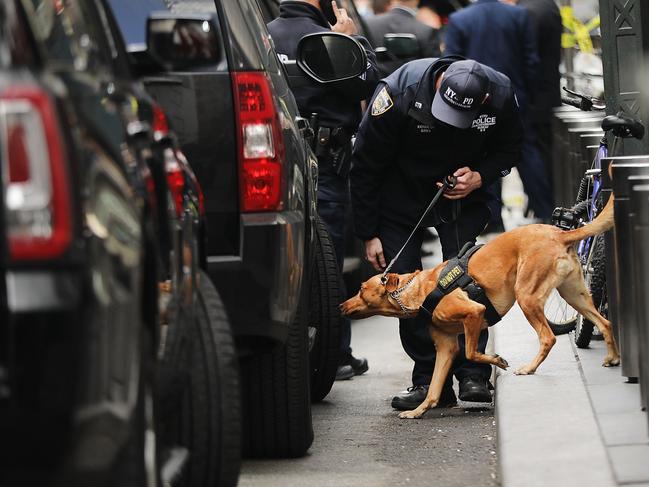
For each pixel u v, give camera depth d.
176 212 7.71
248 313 9.73
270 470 10.62
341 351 15.20
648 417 9.66
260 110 9.79
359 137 13.37
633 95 15.38
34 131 5.09
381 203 13.62
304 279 10.74
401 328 13.40
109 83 6.69
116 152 6.02
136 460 5.59
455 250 13.51
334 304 13.30
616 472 8.99
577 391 11.96
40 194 5.08
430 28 24.83
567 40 27.75
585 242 14.31
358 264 18.12
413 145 13.23
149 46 8.15
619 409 11.03
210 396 8.22
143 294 6.07
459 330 12.84
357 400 13.95
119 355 5.50
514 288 12.72
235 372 8.38
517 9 22.41
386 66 19.38
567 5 27.94
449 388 13.41
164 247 7.14
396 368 15.96
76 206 5.19
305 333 10.78
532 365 12.85
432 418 12.90
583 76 25.70
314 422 12.73
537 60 22.61
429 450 11.41
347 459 11.06
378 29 24.55
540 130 23.11
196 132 9.72
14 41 5.33
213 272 9.66
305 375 10.82
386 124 13.12
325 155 14.55
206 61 8.22
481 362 12.75
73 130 5.32
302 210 10.33
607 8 15.38
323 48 13.65
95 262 5.31
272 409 10.80
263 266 9.73
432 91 13.05
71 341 5.09
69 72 5.88
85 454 5.12
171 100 9.70
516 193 30.61
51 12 6.60
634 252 9.86
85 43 7.07
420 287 12.88
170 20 8.12
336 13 15.55
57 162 5.11
